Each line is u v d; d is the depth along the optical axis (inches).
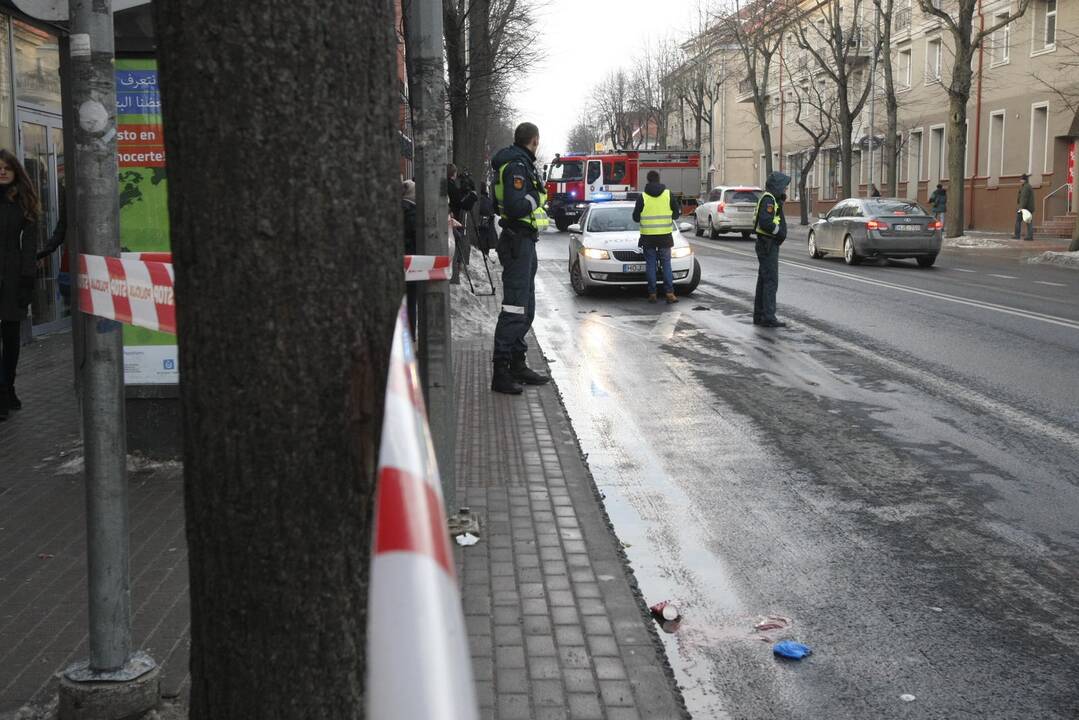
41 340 514.3
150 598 188.9
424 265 217.2
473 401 370.3
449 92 790.5
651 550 226.8
